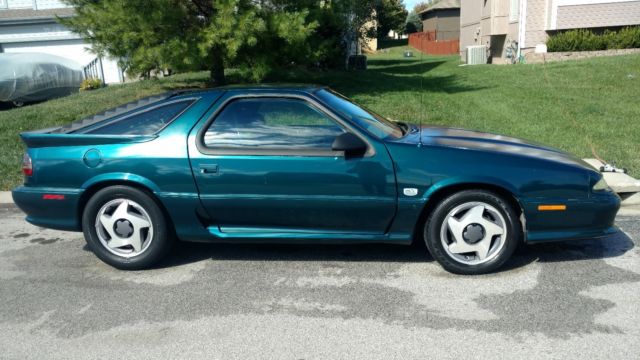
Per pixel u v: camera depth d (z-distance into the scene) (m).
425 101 11.72
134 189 4.25
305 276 4.17
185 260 4.60
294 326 3.39
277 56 11.23
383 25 54.59
